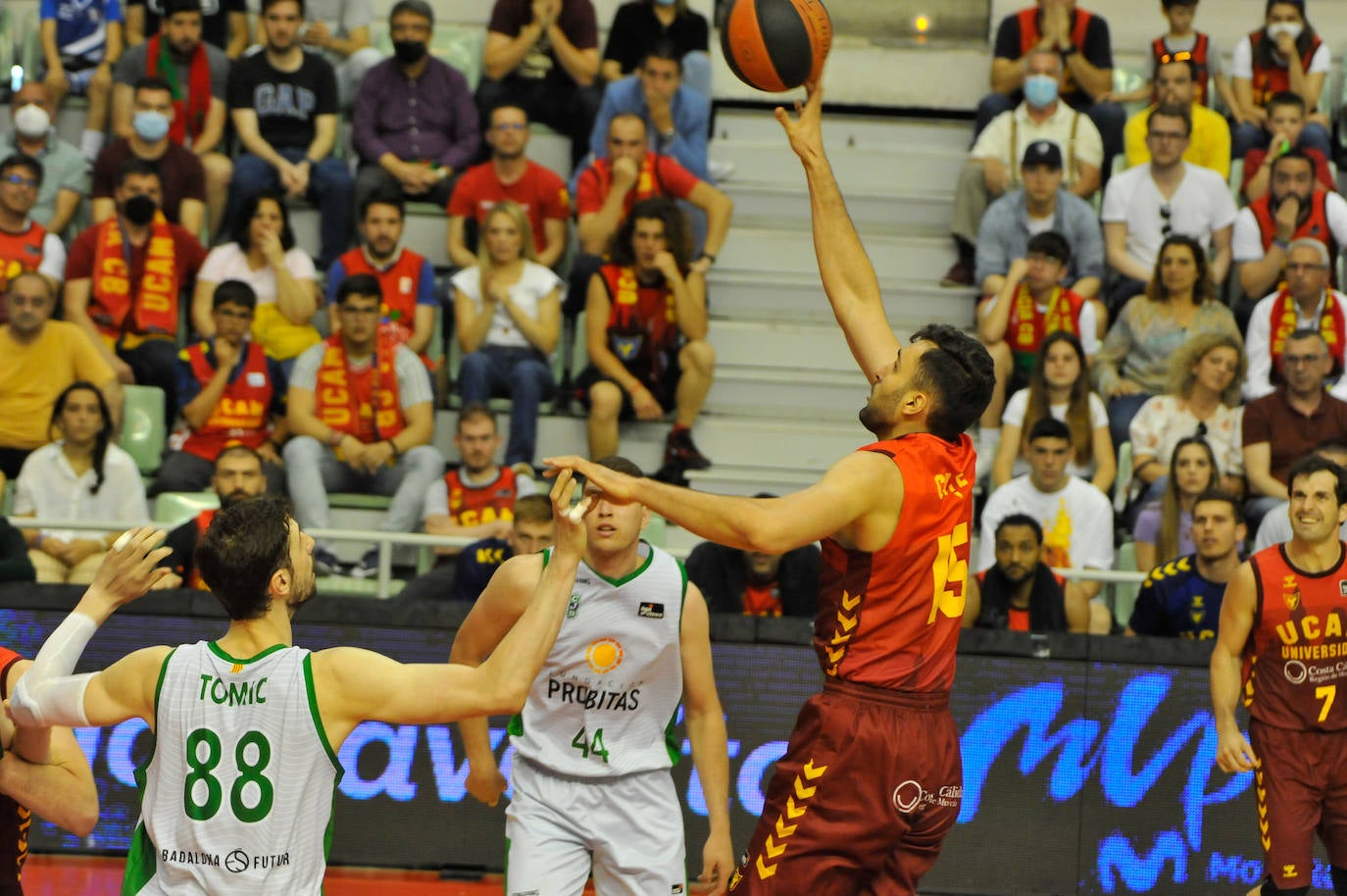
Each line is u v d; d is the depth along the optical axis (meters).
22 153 24.14
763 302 26.33
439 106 26.11
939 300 26.02
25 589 15.96
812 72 11.09
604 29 29.55
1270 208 24.91
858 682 9.76
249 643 8.81
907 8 29.45
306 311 23.56
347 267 23.66
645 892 11.78
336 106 26.19
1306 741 14.26
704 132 26.16
